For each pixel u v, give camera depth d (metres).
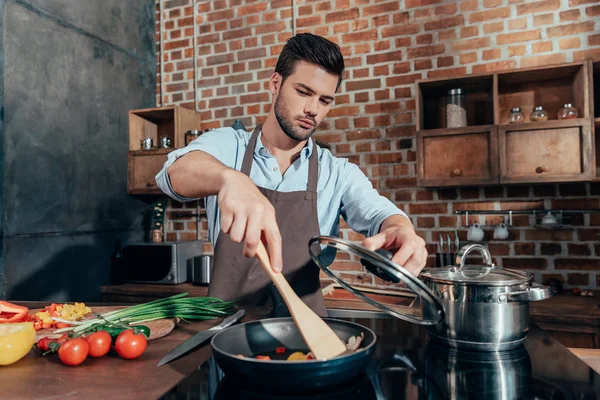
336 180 1.46
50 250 2.53
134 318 0.96
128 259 2.90
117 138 3.08
